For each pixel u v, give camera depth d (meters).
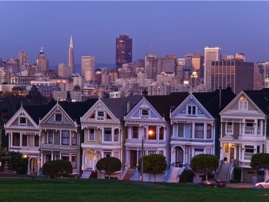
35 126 158.00
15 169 152.38
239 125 141.12
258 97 143.62
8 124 161.50
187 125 145.38
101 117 151.25
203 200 83.38
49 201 79.62
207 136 143.88
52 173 143.88
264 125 139.50
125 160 150.12
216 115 145.00
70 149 154.12
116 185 100.81
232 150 142.00
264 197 86.56
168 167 146.12
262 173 138.00
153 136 147.88
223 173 140.38
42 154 157.25
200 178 140.75
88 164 153.00
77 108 159.12
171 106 150.38
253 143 139.12
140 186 100.62
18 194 84.12
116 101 154.25
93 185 99.25
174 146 146.25
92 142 152.38
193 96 144.38
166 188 98.00
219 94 149.62
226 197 85.88
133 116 149.50
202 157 136.25
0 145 170.12
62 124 155.25
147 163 139.88
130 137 150.00
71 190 91.12
